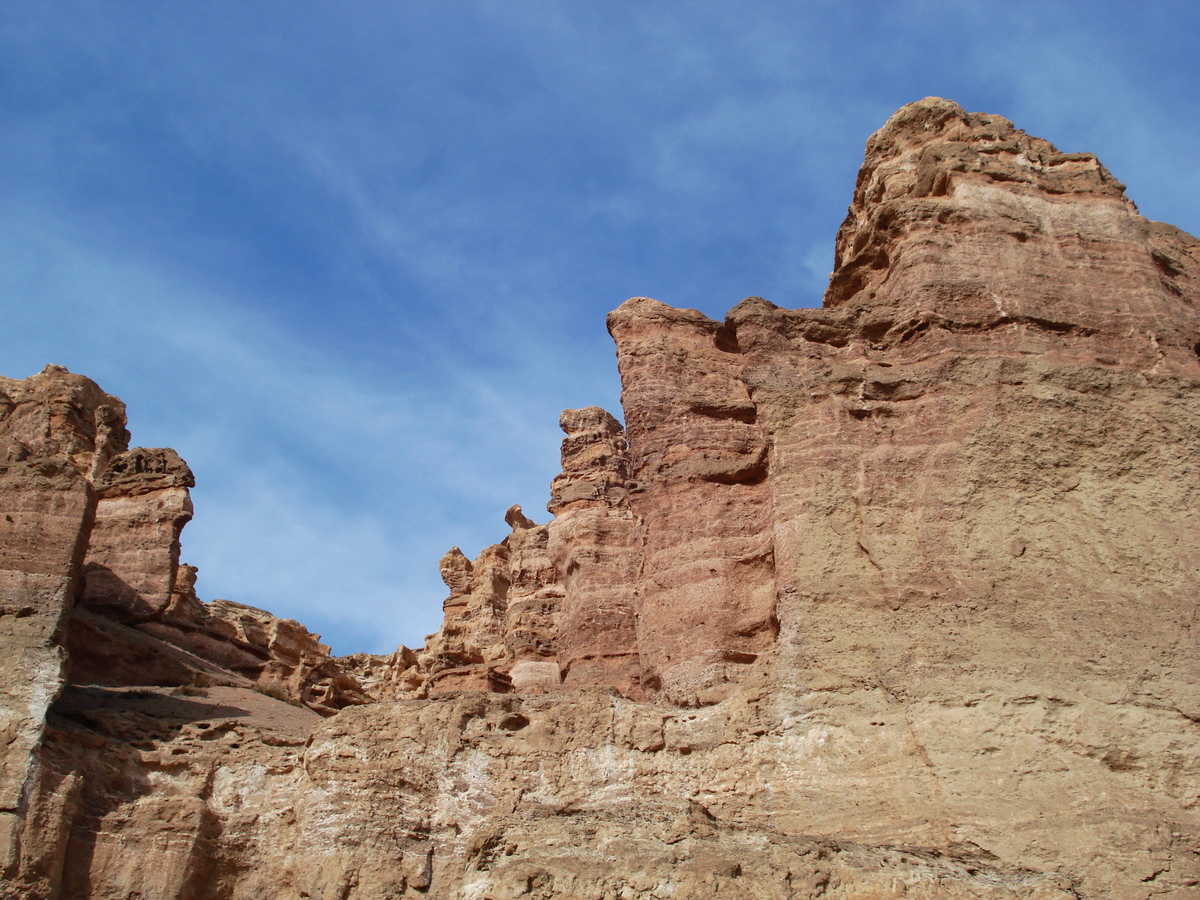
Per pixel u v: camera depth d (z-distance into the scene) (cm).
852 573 2008
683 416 2475
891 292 2342
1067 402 2139
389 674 4609
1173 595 1947
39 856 1862
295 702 2867
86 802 1970
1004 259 2322
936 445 2125
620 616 3203
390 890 1853
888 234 2419
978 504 2053
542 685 3762
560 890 1638
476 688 3428
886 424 2169
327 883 1862
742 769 1889
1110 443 2111
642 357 2538
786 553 2050
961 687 1864
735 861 1642
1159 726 1791
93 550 3014
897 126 2677
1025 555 2002
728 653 2167
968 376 2181
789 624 1977
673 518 2352
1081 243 2361
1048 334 2244
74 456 3322
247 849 1984
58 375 3553
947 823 1731
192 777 2044
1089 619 1923
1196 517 2031
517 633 3941
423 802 1939
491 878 1678
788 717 1905
